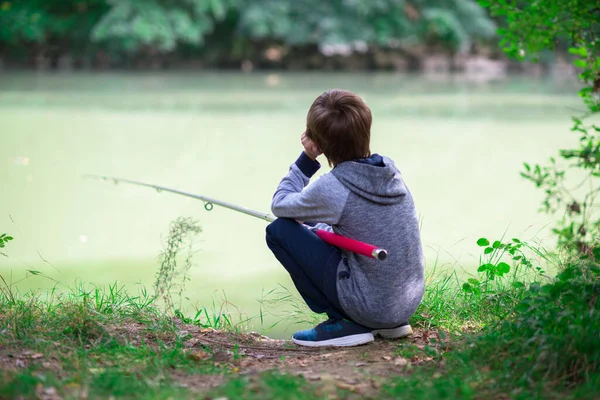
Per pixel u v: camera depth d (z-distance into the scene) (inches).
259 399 115.8
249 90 975.0
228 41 1350.9
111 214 342.0
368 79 1165.1
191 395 120.7
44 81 1079.0
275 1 1264.8
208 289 230.4
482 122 663.1
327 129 146.0
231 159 487.8
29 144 538.0
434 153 505.4
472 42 1379.2
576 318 133.9
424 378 128.4
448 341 152.5
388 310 148.3
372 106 791.1
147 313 175.0
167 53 1341.0
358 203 145.1
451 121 671.1
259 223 329.4
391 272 146.6
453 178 422.9
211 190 391.2
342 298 149.7
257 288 231.6
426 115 714.2
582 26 199.5
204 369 138.6
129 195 383.2
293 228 153.4
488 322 163.9
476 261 252.4
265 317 202.5
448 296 180.9
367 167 143.5
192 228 191.3
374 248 137.8
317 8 1264.8
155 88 995.3
